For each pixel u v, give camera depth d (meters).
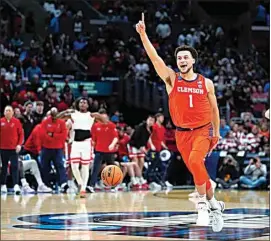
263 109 24.70
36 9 26.94
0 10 25.81
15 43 25.23
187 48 7.65
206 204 7.62
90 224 8.20
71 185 16.20
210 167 18.73
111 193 15.60
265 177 18.33
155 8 29.11
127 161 18.06
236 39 29.17
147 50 7.73
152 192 16.11
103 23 27.47
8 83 21.97
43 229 7.61
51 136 15.70
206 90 7.65
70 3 28.03
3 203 12.11
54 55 24.56
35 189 16.81
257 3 29.72
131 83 24.30
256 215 9.61
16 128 15.55
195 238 6.70
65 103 21.55
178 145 7.76
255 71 27.38
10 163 15.62
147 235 6.96
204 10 29.84
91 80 23.91
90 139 14.29
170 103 7.74
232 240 6.52
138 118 24.25
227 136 19.42
